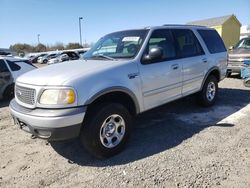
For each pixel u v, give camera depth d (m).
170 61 5.00
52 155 4.18
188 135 4.72
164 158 3.89
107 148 3.94
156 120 5.62
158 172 3.51
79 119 3.55
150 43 4.73
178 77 5.18
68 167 3.78
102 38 5.46
